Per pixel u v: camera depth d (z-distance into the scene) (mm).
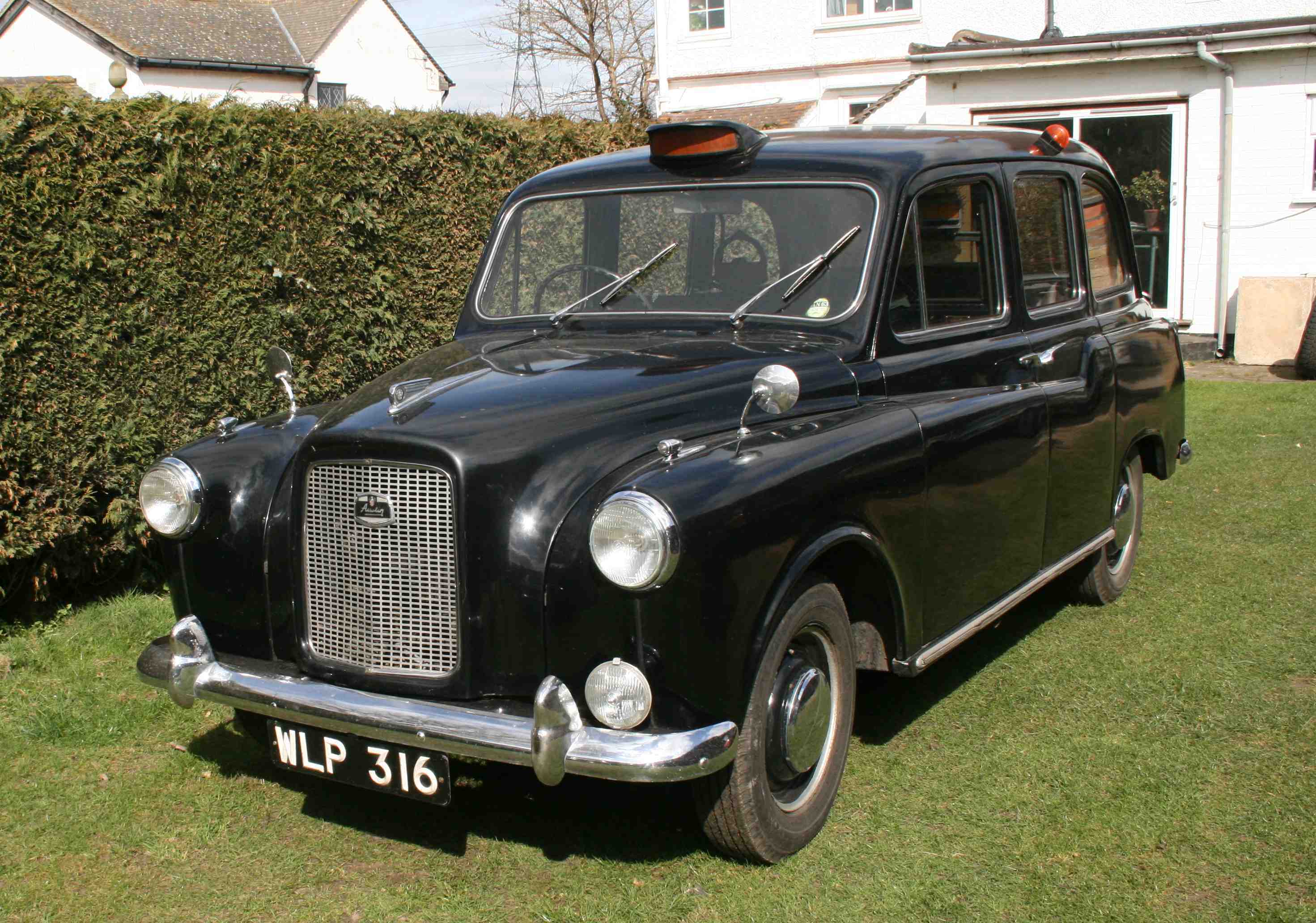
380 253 6109
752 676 2814
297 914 2955
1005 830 3252
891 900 2932
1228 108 12023
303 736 3002
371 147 5996
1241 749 3707
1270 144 12016
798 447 3041
